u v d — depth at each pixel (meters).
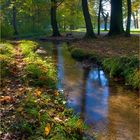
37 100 8.02
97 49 20.22
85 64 16.28
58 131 6.20
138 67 12.16
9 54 16.30
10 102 7.88
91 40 29.22
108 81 12.41
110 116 8.42
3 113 7.08
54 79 11.01
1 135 6.02
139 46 21.47
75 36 42.31
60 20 68.94
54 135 6.04
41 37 40.50
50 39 36.47
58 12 61.88
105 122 7.98
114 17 31.61
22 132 6.18
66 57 19.19
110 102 9.66
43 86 9.98
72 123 6.72
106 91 10.94
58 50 23.59
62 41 33.44
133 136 7.18
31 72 11.05
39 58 15.21
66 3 53.28
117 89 11.19
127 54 17.02
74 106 9.19
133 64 12.63
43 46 27.05
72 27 81.12
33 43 24.27
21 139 5.92
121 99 9.98
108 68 13.95
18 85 9.81
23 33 54.94
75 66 15.88
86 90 11.05
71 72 14.30
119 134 7.26
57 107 7.90
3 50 16.95
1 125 6.41
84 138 6.49
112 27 31.75
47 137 5.97
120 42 25.09
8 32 36.09
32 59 14.24
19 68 12.28
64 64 16.52
